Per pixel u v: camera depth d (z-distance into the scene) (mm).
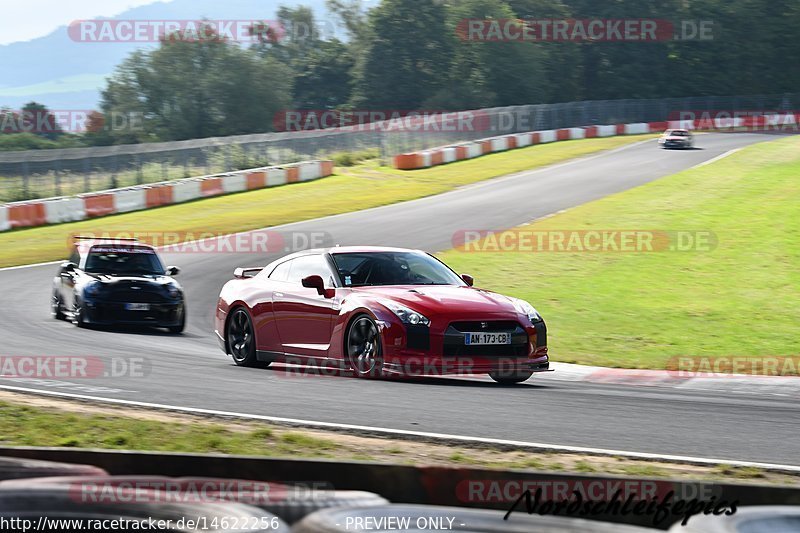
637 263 79875
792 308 62250
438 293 36969
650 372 43219
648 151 195750
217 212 123750
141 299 56562
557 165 176875
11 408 29594
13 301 68062
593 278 74312
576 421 28703
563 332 54875
